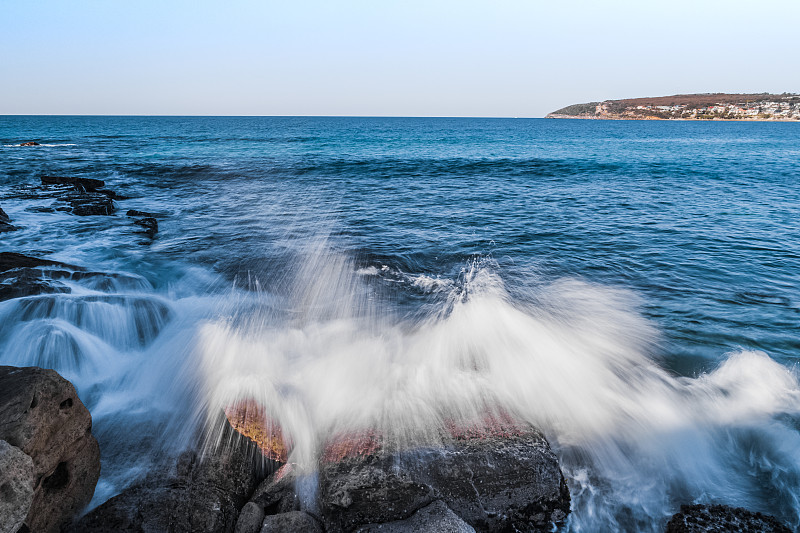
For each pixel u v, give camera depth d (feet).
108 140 185.06
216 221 45.37
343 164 96.68
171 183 70.74
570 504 12.12
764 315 24.18
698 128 403.95
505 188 66.85
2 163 91.91
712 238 39.14
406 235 40.29
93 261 31.53
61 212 46.29
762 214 48.47
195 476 11.72
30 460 9.10
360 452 11.91
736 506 12.17
